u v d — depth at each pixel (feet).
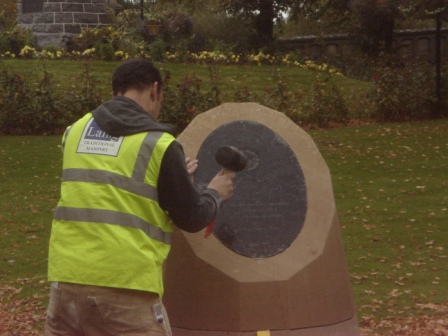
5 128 56.49
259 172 16.89
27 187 41.52
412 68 65.00
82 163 11.82
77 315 11.57
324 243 16.63
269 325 16.16
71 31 95.86
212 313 16.16
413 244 31.19
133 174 11.61
